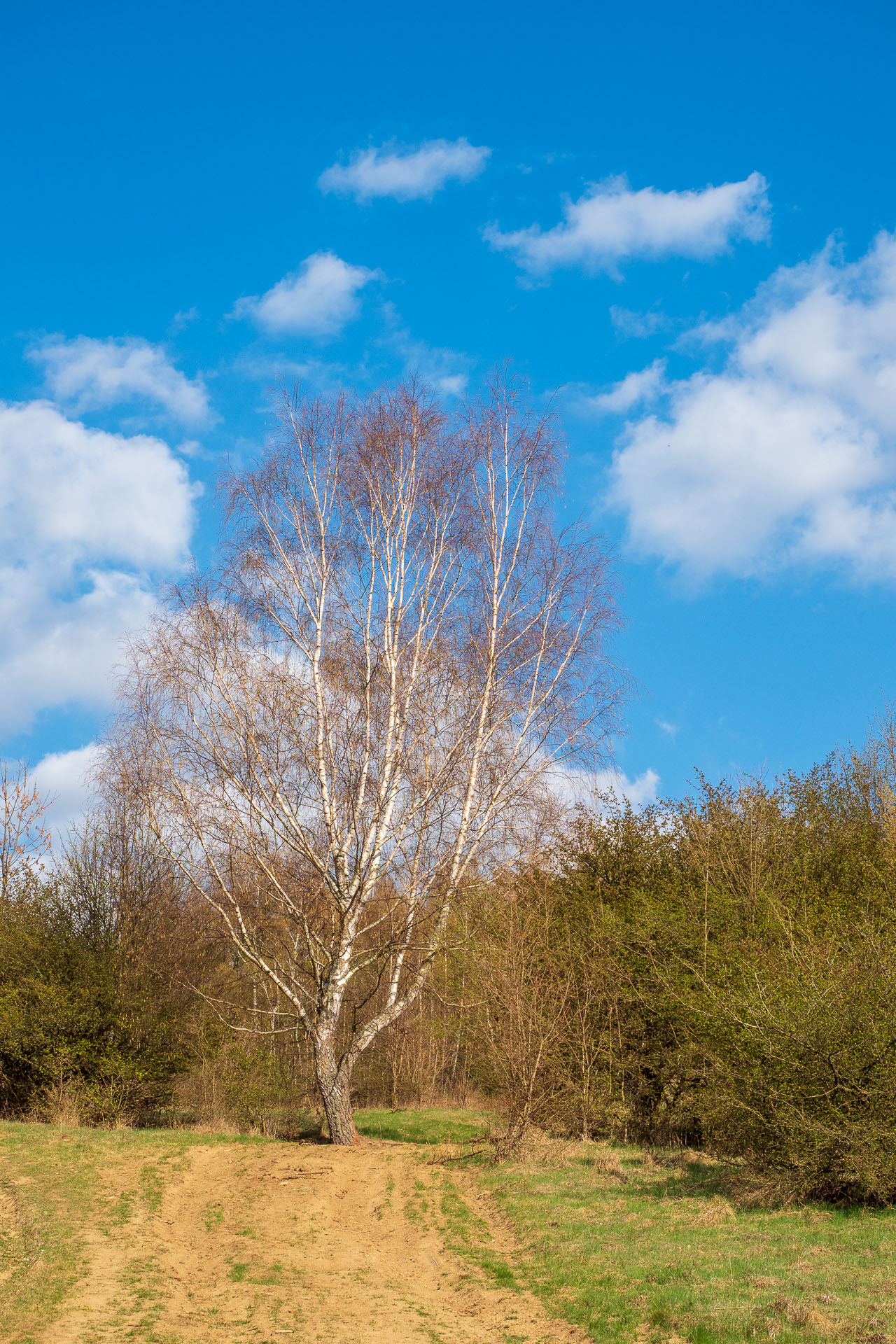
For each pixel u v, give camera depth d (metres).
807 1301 7.87
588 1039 19.06
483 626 19.78
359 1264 11.23
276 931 20.95
